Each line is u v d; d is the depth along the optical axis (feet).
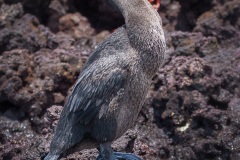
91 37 54.70
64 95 48.39
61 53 49.26
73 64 48.65
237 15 54.13
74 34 54.85
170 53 48.49
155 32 37.01
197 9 55.42
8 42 51.37
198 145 44.27
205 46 49.62
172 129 45.65
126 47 36.81
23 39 51.42
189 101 44.96
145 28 36.86
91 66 37.01
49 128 45.83
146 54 36.81
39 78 48.42
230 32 52.75
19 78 47.78
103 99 36.63
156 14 37.81
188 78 45.65
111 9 56.08
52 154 37.60
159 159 44.96
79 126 37.35
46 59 49.32
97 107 36.76
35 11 55.42
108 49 37.11
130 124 38.40
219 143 44.01
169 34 51.11
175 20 55.06
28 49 51.42
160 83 46.88
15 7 53.78
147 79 37.52
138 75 36.86
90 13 57.26
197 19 54.90
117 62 36.45
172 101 45.57
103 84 36.40
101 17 56.90
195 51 49.57
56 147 37.55
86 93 36.65
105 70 36.45
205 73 45.91
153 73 37.68
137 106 37.86
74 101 37.01
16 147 45.21
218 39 52.95
